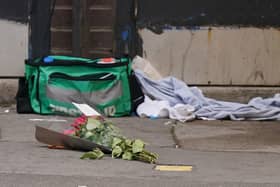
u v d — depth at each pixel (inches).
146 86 791.1
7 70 821.9
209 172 540.1
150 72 803.4
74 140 594.2
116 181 504.7
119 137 594.2
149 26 817.5
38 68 761.0
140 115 770.8
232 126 733.9
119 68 762.8
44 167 545.0
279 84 818.8
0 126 706.8
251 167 560.1
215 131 705.6
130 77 776.9
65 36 823.1
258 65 821.9
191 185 497.4
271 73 821.9
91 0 820.0
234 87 821.9
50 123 722.2
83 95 753.6
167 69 821.9
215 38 818.2
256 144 650.2
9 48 821.2
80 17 820.6
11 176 515.8
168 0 814.5
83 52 824.3
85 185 491.8
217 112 767.1
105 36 823.1
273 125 742.5
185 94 784.3
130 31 818.2
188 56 821.2
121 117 769.6
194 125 735.1
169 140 660.7
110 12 819.4
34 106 767.1
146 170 542.3
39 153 594.2
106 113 760.3
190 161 578.2
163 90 796.0
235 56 820.6
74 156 585.6
